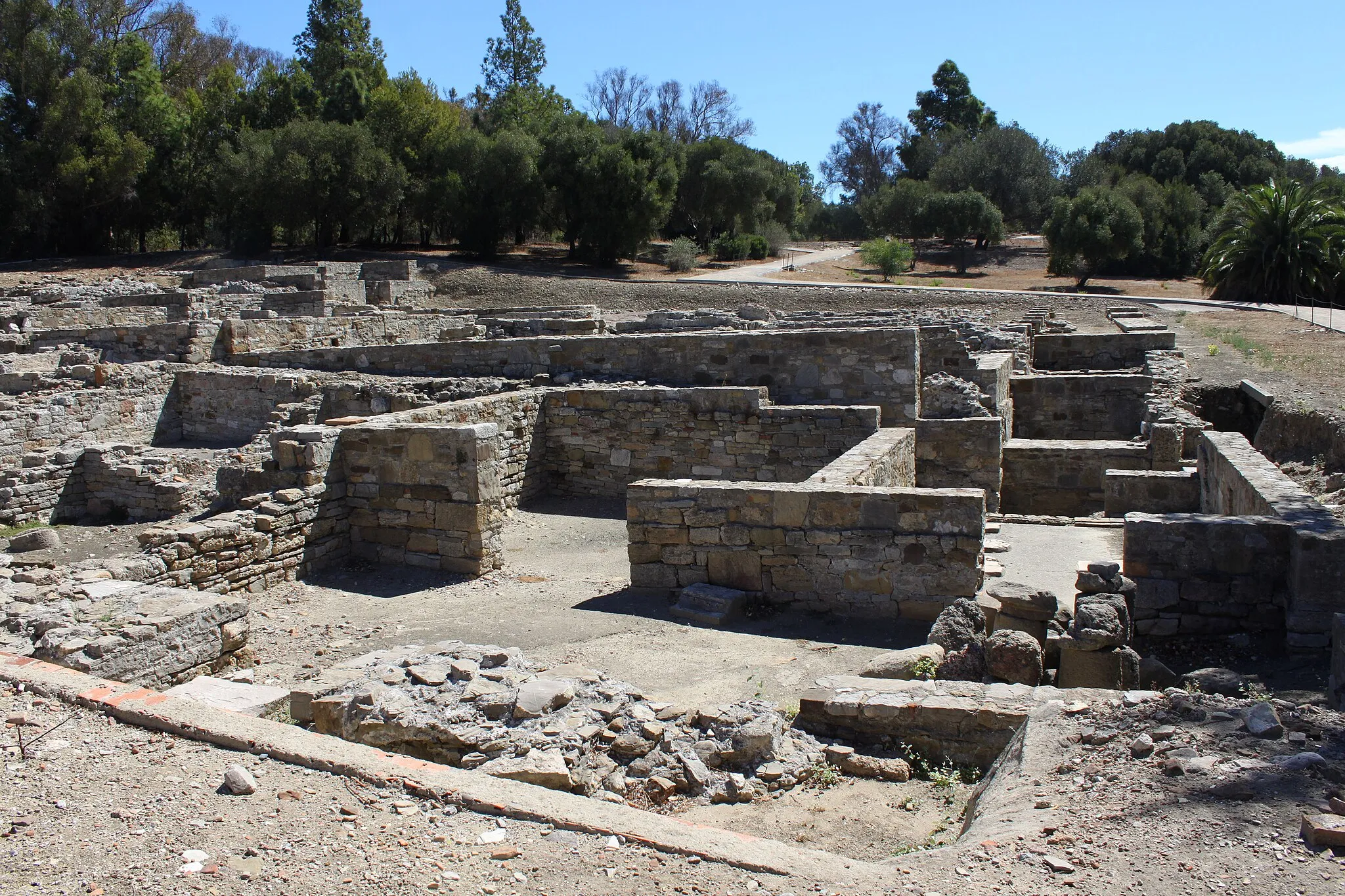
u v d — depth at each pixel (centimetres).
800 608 871
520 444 1380
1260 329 2777
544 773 483
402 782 429
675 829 395
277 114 5428
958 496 812
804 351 1506
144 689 527
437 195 5100
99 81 4919
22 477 1385
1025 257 5847
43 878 354
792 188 6944
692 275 4831
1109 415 1877
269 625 864
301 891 351
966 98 8831
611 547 1152
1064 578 941
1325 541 721
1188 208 5462
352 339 2291
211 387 1830
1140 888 346
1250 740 447
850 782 531
